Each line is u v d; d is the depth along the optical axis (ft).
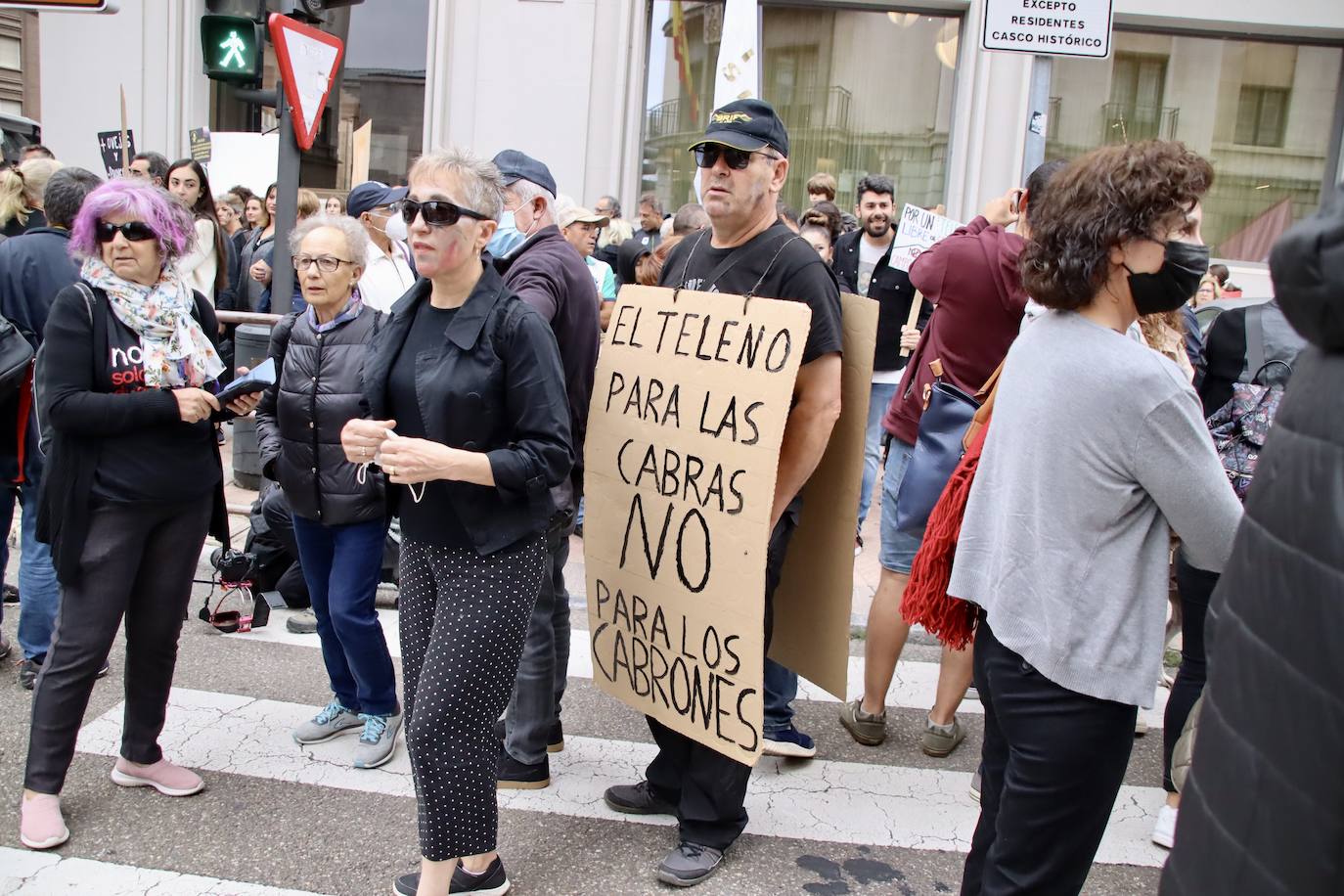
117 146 34.94
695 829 10.41
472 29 33.91
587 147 34.24
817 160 36.78
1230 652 4.19
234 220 30.35
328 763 12.27
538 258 11.28
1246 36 35.76
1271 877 3.80
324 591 12.51
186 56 37.14
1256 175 36.83
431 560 9.11
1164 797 12.44
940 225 19.25
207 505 11.16
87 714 13.21
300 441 11.70
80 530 10.15
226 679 14.47
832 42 36.14
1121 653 6.88
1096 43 16.14
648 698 10.73
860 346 10.00
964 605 8.09
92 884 9.77
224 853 10.38
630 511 10.62
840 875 10.51
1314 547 3.74
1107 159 6.88
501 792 11.78
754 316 9.60
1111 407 6.68
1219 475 6.66
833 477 10.40
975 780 12.15
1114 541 6.89
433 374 8.76
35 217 16.53
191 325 10.75
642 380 10.50
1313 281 3.81
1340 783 3.56
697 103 35.91
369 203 17.03
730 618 9.76
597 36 33.81
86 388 10.11
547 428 8.72
